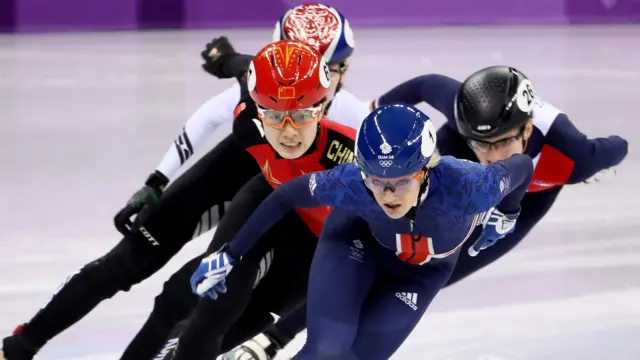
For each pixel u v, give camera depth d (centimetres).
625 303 1464
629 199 1984
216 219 1219
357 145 873
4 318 1349
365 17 4950
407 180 870
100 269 1167
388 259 1012
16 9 4519
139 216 1181
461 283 1557
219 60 1234
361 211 948
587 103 2917
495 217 1026
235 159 1208
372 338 969
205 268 984
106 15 4628
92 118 2686
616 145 1181
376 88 2991
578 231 1792
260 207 976
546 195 1278
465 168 923
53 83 3219
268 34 4412
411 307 991
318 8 1141
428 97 1230
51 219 1786
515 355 1278
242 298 1052
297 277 1138
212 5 4716
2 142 2405
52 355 1274
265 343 1145
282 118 981
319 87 982
